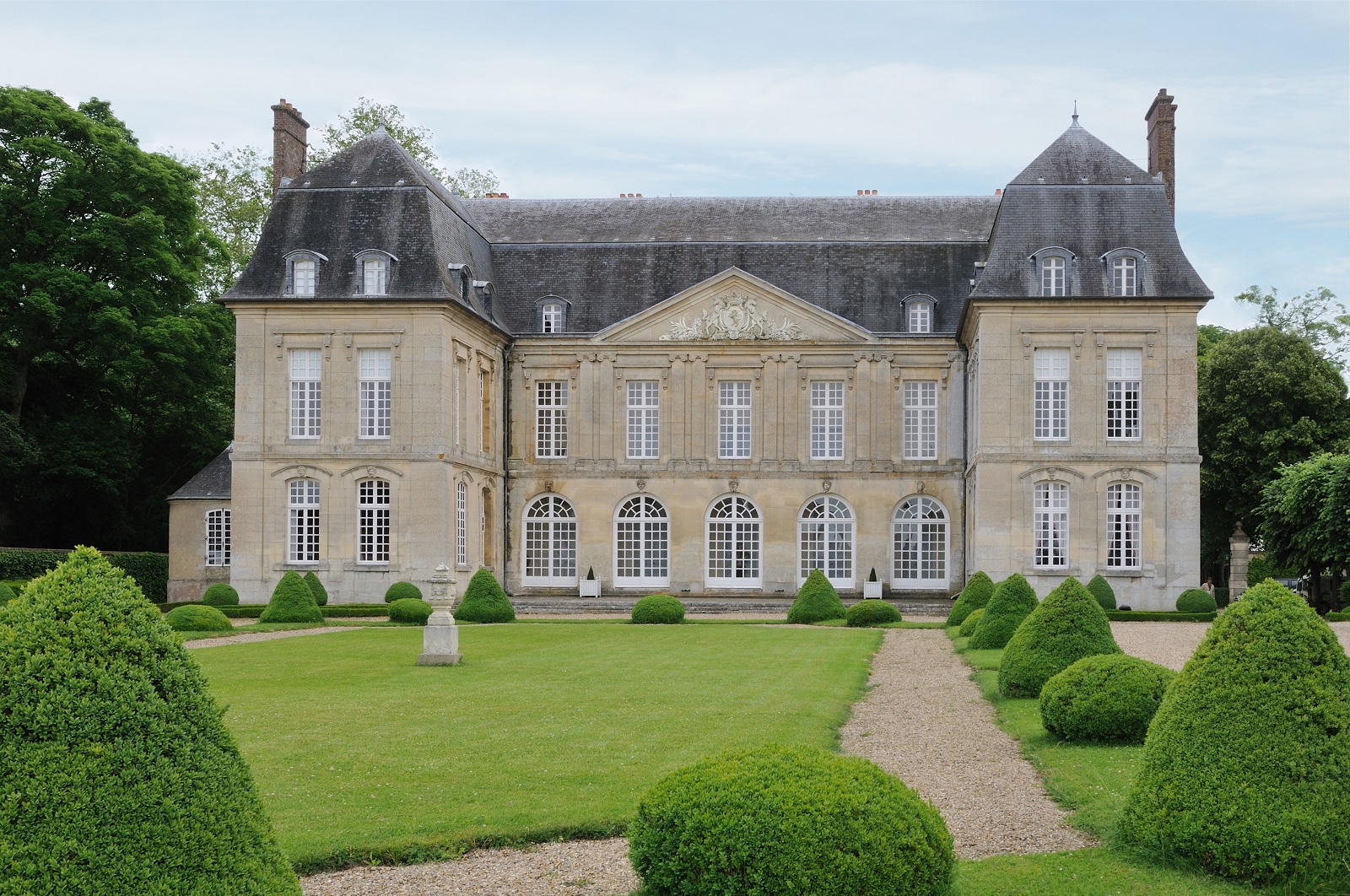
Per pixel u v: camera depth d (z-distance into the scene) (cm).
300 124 5547
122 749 782
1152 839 1197
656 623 4084
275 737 1792
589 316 5547
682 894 997
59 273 5166
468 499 5062
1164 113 5288
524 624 4034
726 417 5466
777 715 1986
